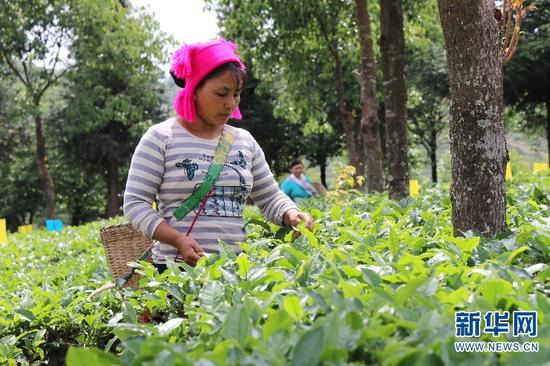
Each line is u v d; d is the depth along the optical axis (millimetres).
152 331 1996
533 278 2264
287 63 17234
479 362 1426
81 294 3955
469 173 3148
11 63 26000
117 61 26328
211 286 2178
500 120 3152
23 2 23891
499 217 3150
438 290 2016
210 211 3320
